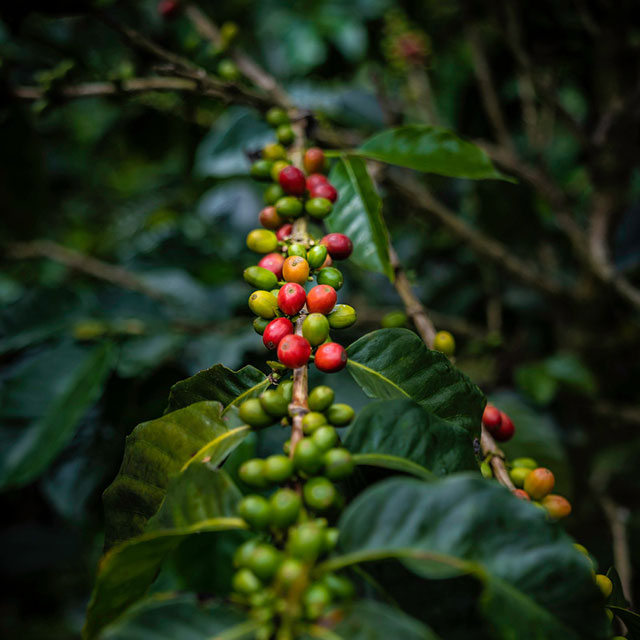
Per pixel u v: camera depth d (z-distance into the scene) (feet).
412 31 3.37
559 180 3.86
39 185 2.92
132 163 4.45
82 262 2.90
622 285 2.66
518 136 3.93
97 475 2.34
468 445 1.35
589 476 2.88
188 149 3.24
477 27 3.31
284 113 1.98
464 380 1.46
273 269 1.54
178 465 1.38
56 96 2.12
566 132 4.16
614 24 2.80
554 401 3.11
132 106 3.16
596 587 1.16
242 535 1.76
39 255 2.91
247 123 2.61
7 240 2.96
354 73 3.60
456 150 1.81
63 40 3.03
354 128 3.14
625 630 1.45
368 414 1.33
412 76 3.38
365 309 3.14
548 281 2.84
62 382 2.34
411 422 1.33
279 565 1.13
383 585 1.28
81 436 2.39
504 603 1.14
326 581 1.13
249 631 1.12
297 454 1.22
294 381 1.34
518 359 3.11
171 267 2.99
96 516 2.63
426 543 1.16
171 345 2.66
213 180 2.66
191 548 1.72
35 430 2.22
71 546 4.20
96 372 2.28
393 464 1.30
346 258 1.61
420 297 3.50
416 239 3.73
